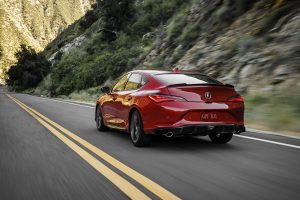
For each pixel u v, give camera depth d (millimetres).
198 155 6895
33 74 92625
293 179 5191
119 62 36094
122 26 48656
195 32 23062
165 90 7406
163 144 8117
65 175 5523
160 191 4652
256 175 5418
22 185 5059
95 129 10852
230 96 7582
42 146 7961
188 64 19938
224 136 8062
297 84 12078
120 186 4895
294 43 14023
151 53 28547
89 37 63531
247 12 19016
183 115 7211
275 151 7211
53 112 17188
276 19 16250
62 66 53188
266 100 12438
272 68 13875
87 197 4500
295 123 10016
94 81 39906
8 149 7691
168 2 38625
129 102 8203
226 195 4496
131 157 6750
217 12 21672
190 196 4461
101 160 6516
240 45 16672
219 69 16938
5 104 24672
